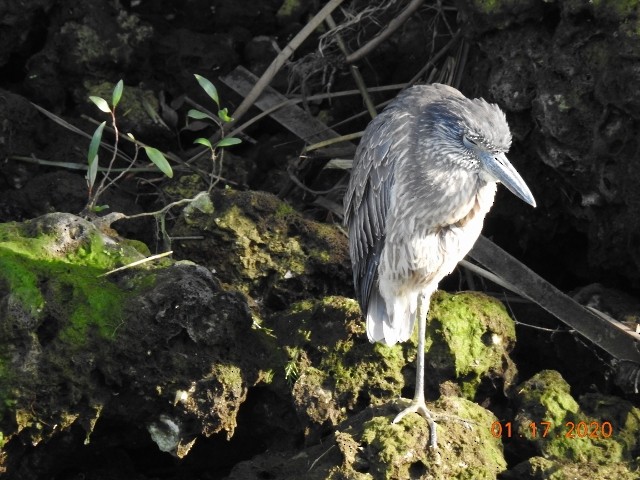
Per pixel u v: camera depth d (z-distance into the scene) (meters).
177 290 9.43
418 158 9.56
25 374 9.18
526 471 9.49
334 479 8.92
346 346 10.20
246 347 9.82
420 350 9.84
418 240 9.72
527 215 11.93
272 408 10.12
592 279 12.09
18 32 12.90
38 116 12.48
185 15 14.00
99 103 11.09
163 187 12.39
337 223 12.01
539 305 11.36
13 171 12.19
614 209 10.95
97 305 9.41
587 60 10.68
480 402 10.60
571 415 10.07
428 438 9.21
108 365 9.30
